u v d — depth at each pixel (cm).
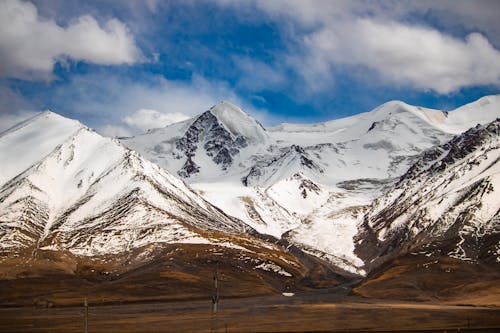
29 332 16150
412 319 17700
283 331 16038
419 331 15812
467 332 15538
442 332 15575
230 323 17200
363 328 16438
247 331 16050
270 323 17212
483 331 15650
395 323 17125
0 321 17762
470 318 17688
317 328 16475
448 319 17625
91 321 17612
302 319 17850
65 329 16475
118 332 15975
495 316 17950
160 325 16900
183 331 16038
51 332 16112
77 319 17938
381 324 17012
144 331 16062
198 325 16888
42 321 17700
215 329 16300
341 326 16738
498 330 15825
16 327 16838
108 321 17600
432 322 17200
